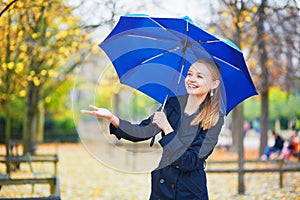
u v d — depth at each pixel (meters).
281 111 29.73
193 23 4.00
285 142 19.00
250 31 12.55
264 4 9.86
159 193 3.84
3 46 9.66
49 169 15.52
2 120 27.98
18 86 12.69
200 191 3.81
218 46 4.08
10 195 9.62
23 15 9.41
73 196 10.38
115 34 4.00
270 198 9.44
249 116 36.25
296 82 18.03
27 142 14.89
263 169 10.36
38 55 10.63
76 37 11.05
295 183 11.53
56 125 32.03
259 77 16.12
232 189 11.05
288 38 12.12
